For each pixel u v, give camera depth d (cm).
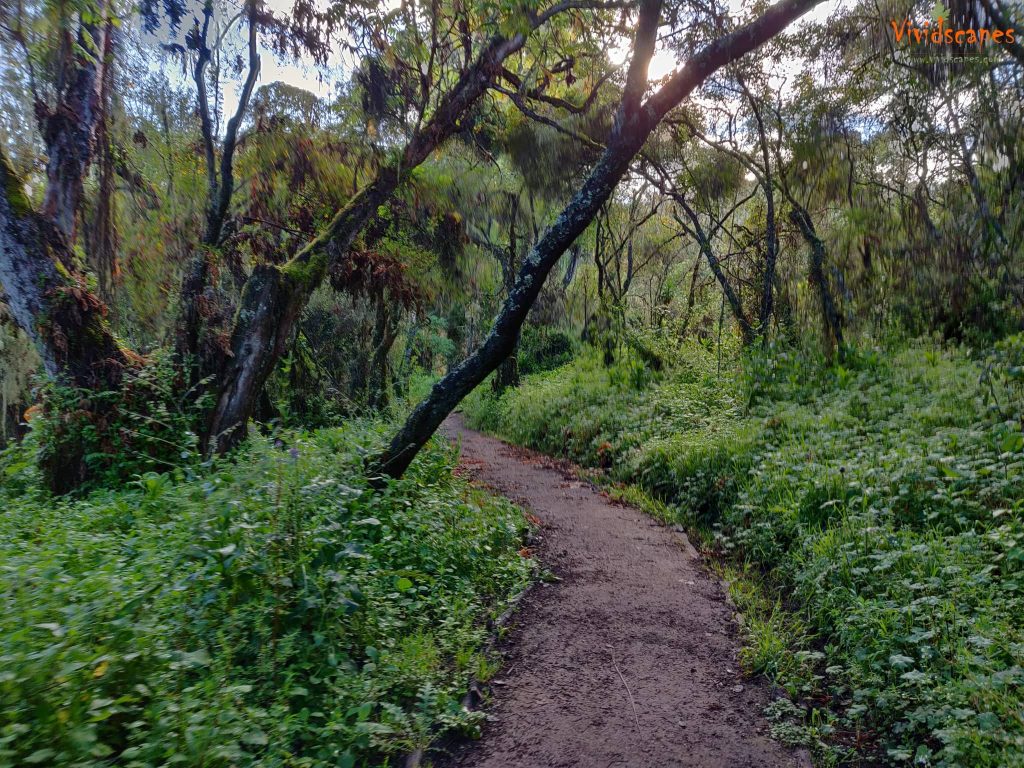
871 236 1153
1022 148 862
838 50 1191
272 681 384
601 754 379
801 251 1400
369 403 1558
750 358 1263
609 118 1206
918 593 490
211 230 974
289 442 698
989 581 479
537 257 738
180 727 313
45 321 802
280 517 471
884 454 713
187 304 892
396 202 1252
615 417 1312
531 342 2483
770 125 1361
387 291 1451
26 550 516
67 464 802
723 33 942
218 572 427
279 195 1241
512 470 1212
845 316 1197
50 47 870
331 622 434
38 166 1012
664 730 404
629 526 832
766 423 949
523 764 370
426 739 378
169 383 834
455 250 1583
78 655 312
